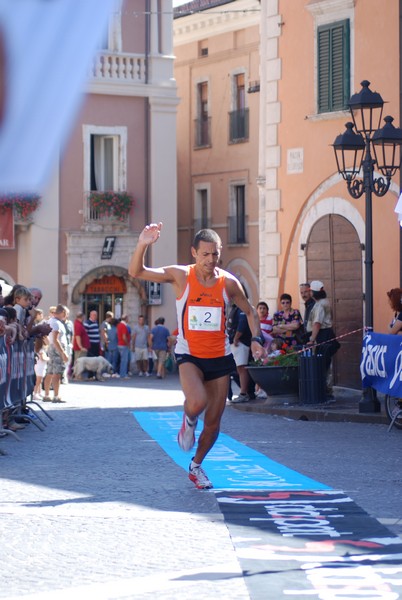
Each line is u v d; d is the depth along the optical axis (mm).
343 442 20781
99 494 13938
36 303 29703
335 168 34562
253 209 64562
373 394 25750
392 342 23859
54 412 28875
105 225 59406
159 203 60656
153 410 29609
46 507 12836
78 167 58969
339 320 34438
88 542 10555
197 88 68750
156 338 53531
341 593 8195
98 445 20297
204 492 14016
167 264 60906
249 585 8516
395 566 9328
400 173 31766
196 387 13477
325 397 28688
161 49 60562
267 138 37500
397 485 14766
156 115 60500
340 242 34406
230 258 66500
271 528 11328
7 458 18250
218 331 13672
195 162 69062
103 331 54906
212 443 14320
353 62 34000
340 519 11898
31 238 58062
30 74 1979
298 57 36188
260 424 24922
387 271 32312
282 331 31172
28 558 9742
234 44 65188
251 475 15789
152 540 10641
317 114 35156
